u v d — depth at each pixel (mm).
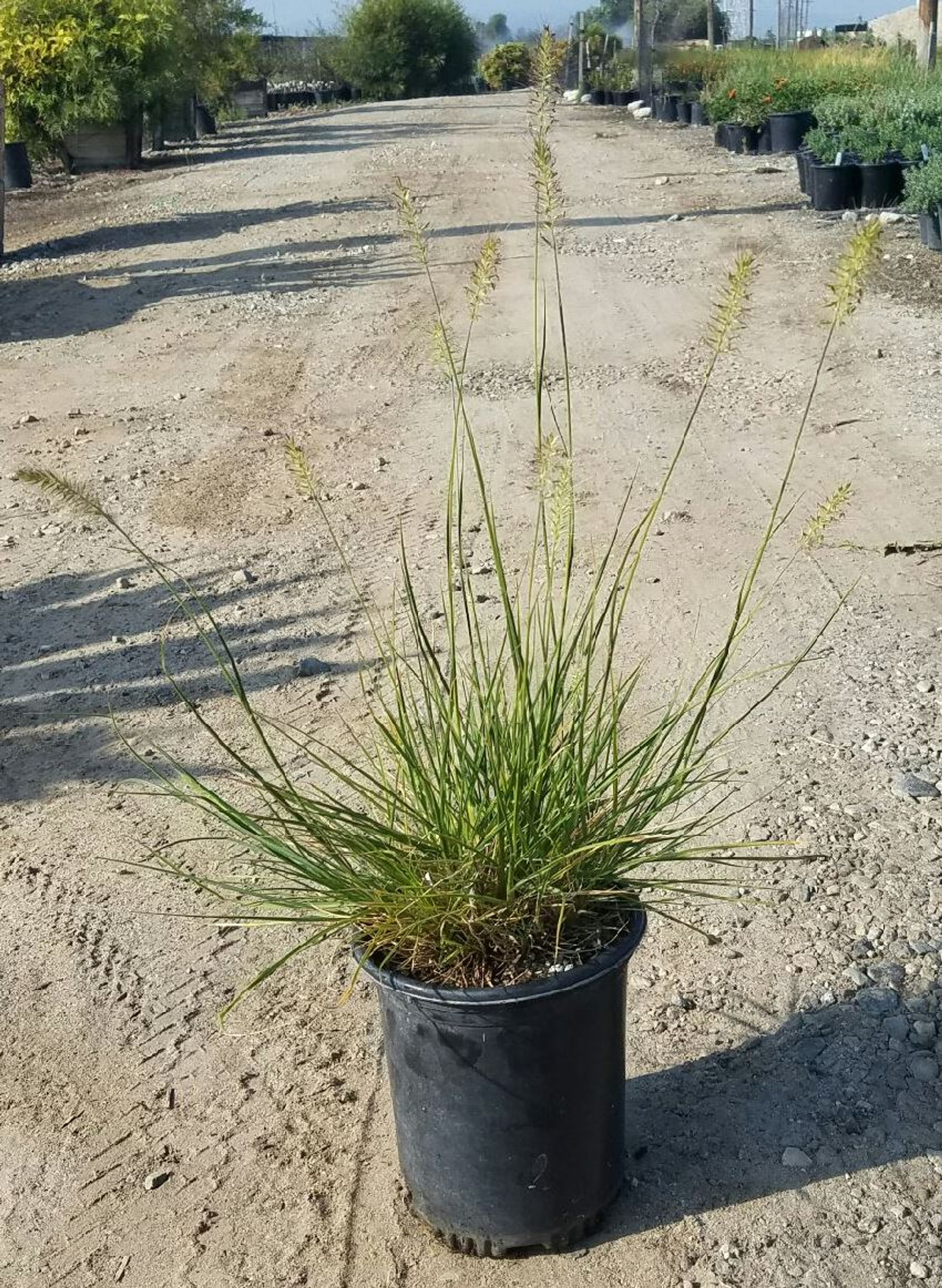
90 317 11344
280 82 50656
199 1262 2697
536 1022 2381
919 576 5586
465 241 13430
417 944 2459
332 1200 2818
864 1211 2703
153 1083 3186
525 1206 2568
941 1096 2982
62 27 20281
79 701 5031
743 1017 3246
